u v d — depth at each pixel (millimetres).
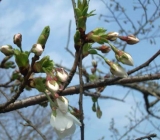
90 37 273
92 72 483
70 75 271
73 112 324
